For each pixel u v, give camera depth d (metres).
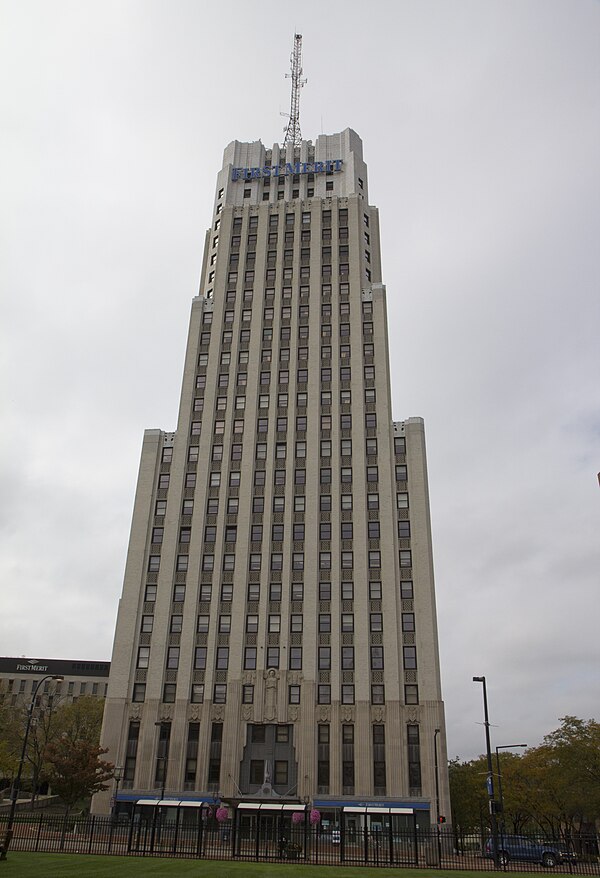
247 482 78.44
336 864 39.97
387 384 83.06
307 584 72.19
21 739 85.62
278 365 85.94
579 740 66.56
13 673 147.00
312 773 63.66
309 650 68.88
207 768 65.12
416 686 67.44
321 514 76.31
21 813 76.88
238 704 67.31
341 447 79.88
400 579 72.56
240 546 75.12
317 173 102.19
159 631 71.69
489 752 48.88
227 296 92.19
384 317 87.50
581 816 75.00
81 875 26.22
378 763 64.19
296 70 122.50
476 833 102.75
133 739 67.31
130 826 47.44
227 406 84.00
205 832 48.69
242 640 70.25
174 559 75.38
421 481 76.94
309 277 91.62
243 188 102.50
